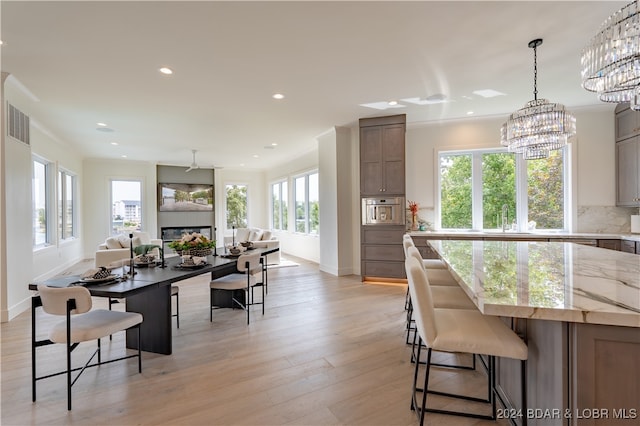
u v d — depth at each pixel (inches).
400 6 87.7
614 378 44.3
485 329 64.8
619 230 179.5
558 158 191.6
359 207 223.6
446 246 116.8
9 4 83.4
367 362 99.3
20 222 147.8
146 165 343.3
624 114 172.2
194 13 89.3
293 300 168.2
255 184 414.6
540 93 156.9
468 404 77.7
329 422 71.2
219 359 101.9
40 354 105.8
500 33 102.1
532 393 60.2
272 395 81.7
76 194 294.7
